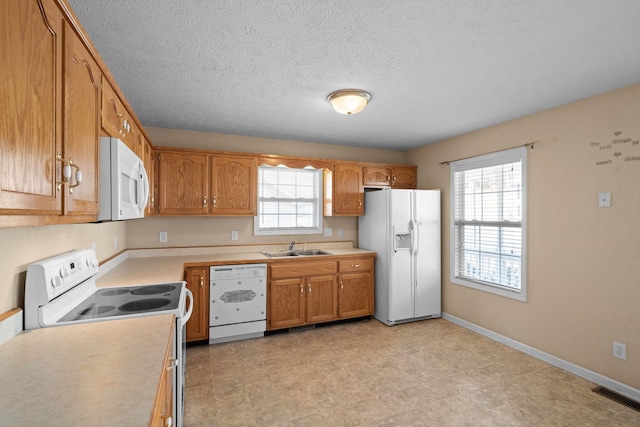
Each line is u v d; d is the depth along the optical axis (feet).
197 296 10.30
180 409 5.34
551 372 8.82
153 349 3.82
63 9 3.38
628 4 4.78
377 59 6.54
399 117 10.32
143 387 3.01
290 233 13.60
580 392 7.84
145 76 7.34
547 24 5.32
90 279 6.34
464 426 6.61
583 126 8.63
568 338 8.93
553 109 9.35
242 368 8.95
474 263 12.04
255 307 11.02
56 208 3.29
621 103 7.88
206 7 4.91
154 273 8.25
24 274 4.49
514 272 10.50
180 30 5.52
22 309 4.39
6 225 2.63
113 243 9.31
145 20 5.24
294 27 5.44
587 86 7.83
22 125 2.68
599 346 8.25
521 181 10.25
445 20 5.22
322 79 7.50
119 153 4.84
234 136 12.69
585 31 5.52
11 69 2.52
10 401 2.77
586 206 8.55
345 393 7.75
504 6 4.86
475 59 6.52
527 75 7.25
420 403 7.38
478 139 11.76
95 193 4.49
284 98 8.73
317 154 14.02
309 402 7.39
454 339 11.05
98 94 4.60
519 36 5.68
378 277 13.02
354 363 9.27
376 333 11.59
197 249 12.04
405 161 15.53
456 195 12.83
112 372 3.28
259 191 13.29
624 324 7.79
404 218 12.64
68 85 3.54
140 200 6.19
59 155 3.35
